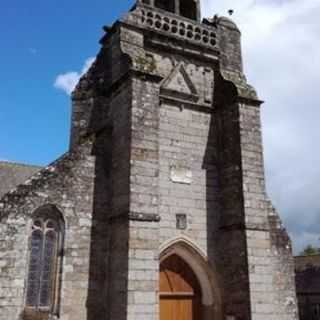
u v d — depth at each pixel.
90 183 16.34
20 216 14.77
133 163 15.33
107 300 15.23
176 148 17.62
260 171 17.42
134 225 14.70
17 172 28.64
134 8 19.22
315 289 45.50
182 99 18.27
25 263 14.45
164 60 18.50
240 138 17.44
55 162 15.95
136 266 14.35
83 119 18.20
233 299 16.34
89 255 15.55
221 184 17.95
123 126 16.31
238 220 16.75
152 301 14.26
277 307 17.89
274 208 19.44
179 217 16.84
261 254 16.39
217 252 17.25
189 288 17.41
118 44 17.94
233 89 18.22
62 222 15.52
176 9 20.45
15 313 13.91
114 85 17.47
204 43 19.30
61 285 14.80
